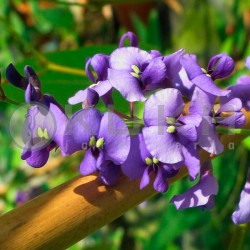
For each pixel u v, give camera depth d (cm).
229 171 30
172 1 38
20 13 45
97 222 15
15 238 14
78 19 44
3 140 39
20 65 25
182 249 35
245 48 34
